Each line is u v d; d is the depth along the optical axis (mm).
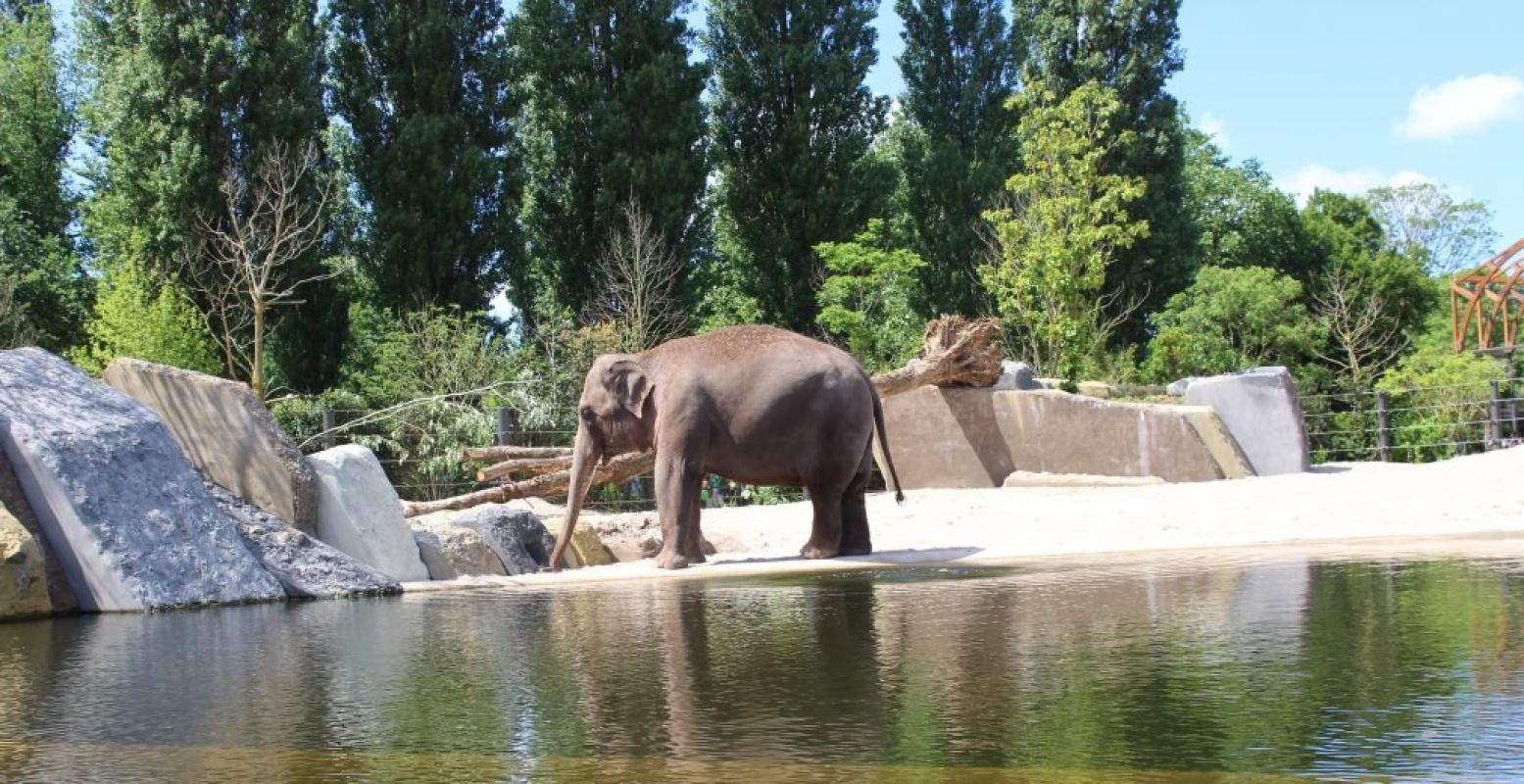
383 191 28750
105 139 35219
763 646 4359
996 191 36719
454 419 17578
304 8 28531
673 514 9594
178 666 4418
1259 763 2373
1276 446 17578
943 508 13375
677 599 6531
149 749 2896
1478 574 5949
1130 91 41000
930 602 5734
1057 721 2836
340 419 19469
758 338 10062
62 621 6352
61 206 35812
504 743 2809
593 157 32094
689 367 9836
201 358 24734
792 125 34219
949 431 17016
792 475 9891
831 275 33031
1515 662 3453
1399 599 5023
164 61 26656
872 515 13164
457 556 9266
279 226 23359
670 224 31188
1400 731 2623
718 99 36312
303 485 8391
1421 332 48688
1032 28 42000
